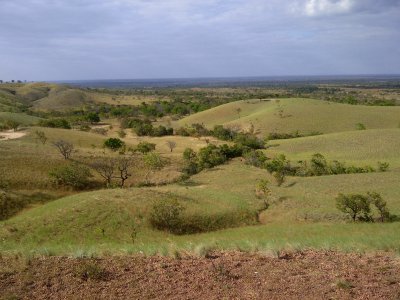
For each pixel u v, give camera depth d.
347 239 14.17
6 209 36.53
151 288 8.33
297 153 75.38
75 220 28.66
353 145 76.44
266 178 49.53
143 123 111.81
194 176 52.50
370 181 45.06
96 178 49.00
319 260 10.16
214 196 37.75
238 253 10.91
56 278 8.88
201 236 28.30
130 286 8.45
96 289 8.30
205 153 62.00
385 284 8.28
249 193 41.03
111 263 9.94
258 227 30.45
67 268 9.51
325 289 8.05
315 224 29.75
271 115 115.44
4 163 45.62
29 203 39.12
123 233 27.95
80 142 72.38
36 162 48.25
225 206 34.91
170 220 30.11
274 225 31.08
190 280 8.73
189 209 32.62
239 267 9.61
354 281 8.49
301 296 7.73
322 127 106.44
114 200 32.44
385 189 41.09
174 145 76.38
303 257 10.50
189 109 160.75
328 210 34.16
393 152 69.25
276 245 11.73
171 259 10.30
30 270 9.38
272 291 8.04
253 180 48.09
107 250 11.27
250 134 97.38
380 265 9.62
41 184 43.44
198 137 95.69
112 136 93.31
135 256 10.59
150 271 9.34
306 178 49.09
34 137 68.19
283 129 105.75
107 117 145.38
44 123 94.50
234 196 38.56
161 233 28.83
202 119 130.62
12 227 27.52
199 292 8.08
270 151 78.19
